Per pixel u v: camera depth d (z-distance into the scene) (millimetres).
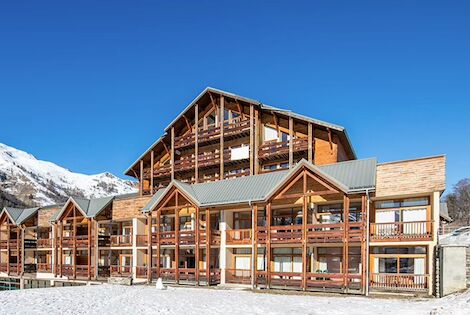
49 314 20922
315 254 29984
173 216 38375
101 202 43469
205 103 44094
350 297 25344
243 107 41312
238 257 33656
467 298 19594
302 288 28047
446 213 42938
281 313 20016
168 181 46875
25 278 47969
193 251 36875
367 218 26609
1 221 52938
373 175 27172
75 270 42969
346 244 26969
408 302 22312
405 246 26297
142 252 39562
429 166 25906
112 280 37562
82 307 22906
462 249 23000
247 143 41406
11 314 21109
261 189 31703
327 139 36406
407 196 26609
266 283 30016
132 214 40156
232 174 41500
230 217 34062
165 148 46781
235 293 28516
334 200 29359
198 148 44625
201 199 34000
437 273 24359
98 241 42344
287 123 38688
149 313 21062
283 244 29531
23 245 49219
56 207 48500
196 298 25641
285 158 39000
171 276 34719
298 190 30875
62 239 45250
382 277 26641
